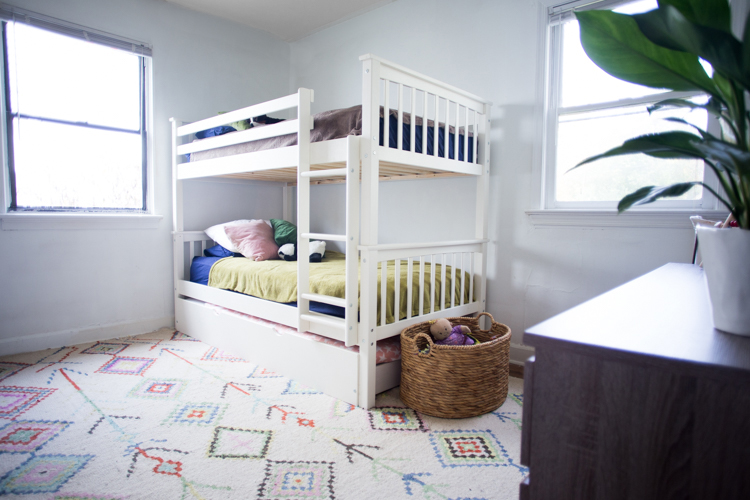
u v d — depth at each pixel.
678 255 2.06
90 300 2.93
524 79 2.49
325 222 3.70
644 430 0.56
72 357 2.59
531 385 0.64
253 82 3.74
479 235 2.59
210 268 2.94
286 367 2.31
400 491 1.37
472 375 1.86
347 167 1.85
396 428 1.78
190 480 1.41
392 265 2.61
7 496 1.31
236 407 1.95
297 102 2.11
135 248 3.12
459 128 2.50
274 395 2.08
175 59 3.26
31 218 2.65
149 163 3.19
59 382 2.21
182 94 3.31
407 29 3.06
